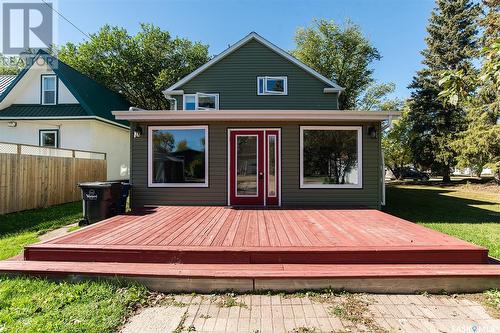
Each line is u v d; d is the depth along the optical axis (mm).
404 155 21688
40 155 8039
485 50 2381
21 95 12156
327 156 7352
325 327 2461
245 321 2549
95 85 14820
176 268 3297
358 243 3795
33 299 2797
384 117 6848
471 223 6500
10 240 4824
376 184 7293
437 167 19500
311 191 7348
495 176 16094
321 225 4996
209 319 2578
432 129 19484
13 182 6898
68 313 2564
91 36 19672
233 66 11367
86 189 5918
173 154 7449
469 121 17297
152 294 3057
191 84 11367
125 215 5996
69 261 3568
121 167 14289
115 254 3553
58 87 12094
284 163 7383
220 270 3236
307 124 7383
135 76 20328
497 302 2916
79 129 11758
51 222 6188
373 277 3102
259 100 11281
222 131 7434
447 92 2578
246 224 5070
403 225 4992
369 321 2561
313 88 11312
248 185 7414
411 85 20188
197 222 5246
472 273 3139
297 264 3477
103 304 2744
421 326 2486
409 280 3121
